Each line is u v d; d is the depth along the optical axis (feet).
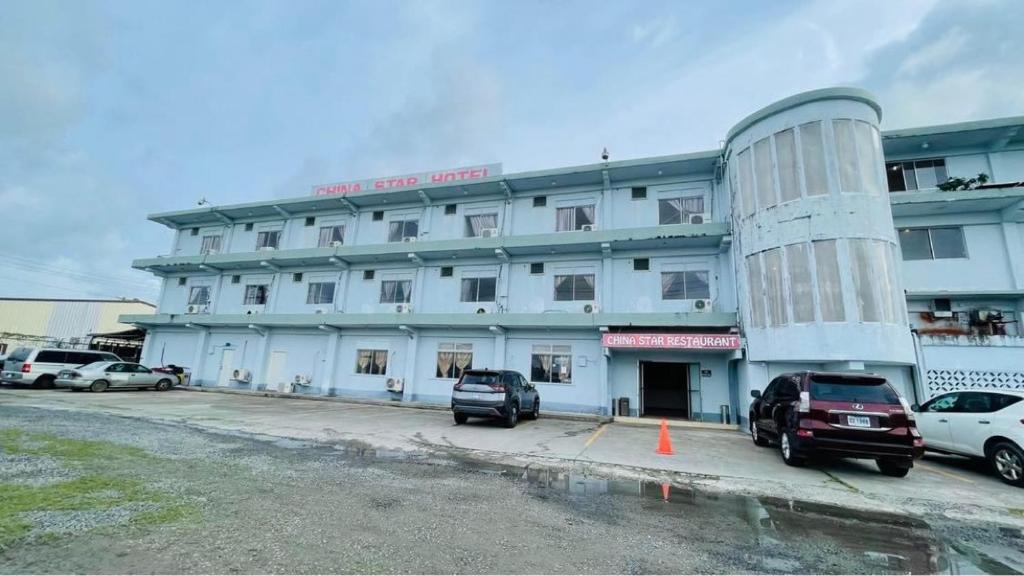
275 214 85.97
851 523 17.28
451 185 69.62
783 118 44.80
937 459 31.78
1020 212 45.85
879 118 44.78
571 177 64.64
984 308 46.75
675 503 19.25
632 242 58.39
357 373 72.84
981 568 13.46
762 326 43.57
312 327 75.25
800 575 12.46
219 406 52.49
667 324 53.36
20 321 113.91
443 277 71.61
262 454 25.73
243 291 85.05
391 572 11.28
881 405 24.58
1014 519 18.28
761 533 15.83
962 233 48.14
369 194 75.05
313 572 11.06
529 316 59.31
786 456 27.96
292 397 71.20
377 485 19.85
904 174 51.19
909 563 13.67
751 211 46.42
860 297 38.50
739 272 49.14
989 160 48.80
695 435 42.34
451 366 67.05
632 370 57.98
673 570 12.34
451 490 19.62
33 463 20.44
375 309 74.84
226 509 15.64
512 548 13.34
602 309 60.54
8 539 12.16
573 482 22.41
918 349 41.83
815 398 25.75
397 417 48.11
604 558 12.93
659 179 62.80
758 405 35.53
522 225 68.80
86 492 16.62
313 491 18.43
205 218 89.92
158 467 21.21
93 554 11.51
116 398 56.75
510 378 44.93
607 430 44.16
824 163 41.86
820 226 40.73
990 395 26.86
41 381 65.46
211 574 10.71
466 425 43.16
